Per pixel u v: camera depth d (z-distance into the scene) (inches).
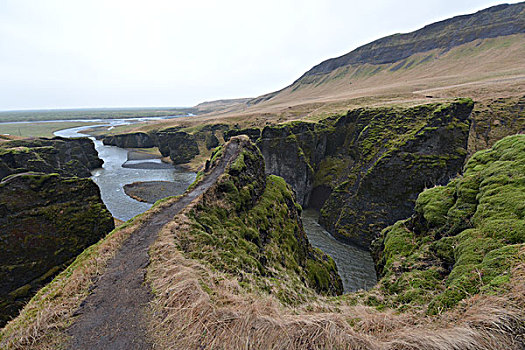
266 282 522.0
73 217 996.6
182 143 3860.7
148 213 776.9
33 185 940.6
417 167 1553.9
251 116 4783.5
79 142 3324.3
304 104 4717.0
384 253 666.8
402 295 416.8
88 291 416.5
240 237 772.0
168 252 517.7
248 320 270.4
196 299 329.1
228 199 918.4
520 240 312.2
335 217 1914.4
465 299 260.1
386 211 1638.8
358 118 2250.2
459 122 1612.9
